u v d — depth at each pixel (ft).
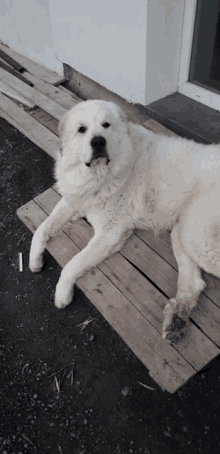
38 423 3.26
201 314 3.23
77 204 3.76
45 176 5.44
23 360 3.68
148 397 3.26
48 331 3.84
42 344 3.76
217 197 3.19
